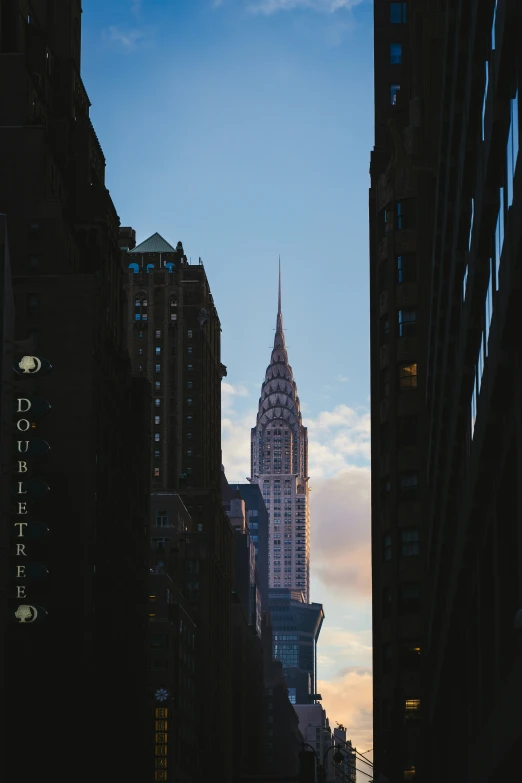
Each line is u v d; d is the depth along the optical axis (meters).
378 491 141.25
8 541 115.31
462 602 88.62
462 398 77.44
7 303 106.81
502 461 63.03
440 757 122.81
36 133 168.88
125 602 185.88
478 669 80.50
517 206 49.50
